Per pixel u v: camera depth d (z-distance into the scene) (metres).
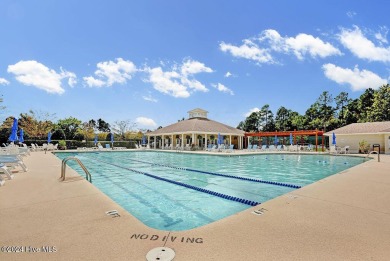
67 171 9.72
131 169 14.41
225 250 2.80
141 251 2.79
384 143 26.67
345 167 15.81
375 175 8.84
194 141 32.59
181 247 2.89
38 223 3.74
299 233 3.32
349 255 2.69
